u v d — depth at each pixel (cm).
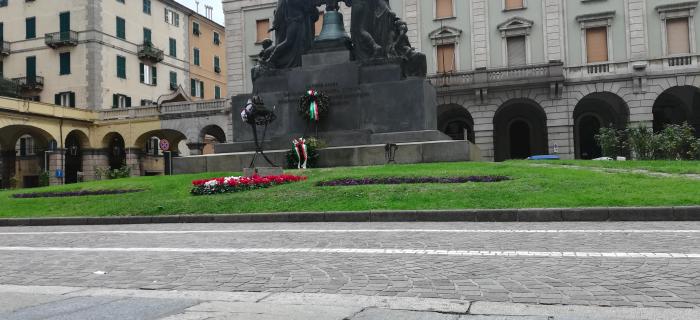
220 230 1066
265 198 1361
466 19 4169
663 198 1085
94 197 1670
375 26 2127
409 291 485
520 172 1503
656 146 2659
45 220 1424
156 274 603
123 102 4944
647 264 580
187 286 532
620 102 3875
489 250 704
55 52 4791
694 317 384
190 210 1344
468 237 837
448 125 4453
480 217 1090
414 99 1981
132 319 399
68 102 4722
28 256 793
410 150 1873
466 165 1692
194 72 5931
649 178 1373
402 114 1986
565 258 630
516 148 4309
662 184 1250
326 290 498
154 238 968
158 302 457
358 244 794
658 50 3766
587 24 3912
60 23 4781
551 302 434
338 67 2058
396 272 573
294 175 1645
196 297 478
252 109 1783
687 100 3953
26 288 542
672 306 415
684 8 3709
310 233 952
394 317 393
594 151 4197
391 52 2075
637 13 3809
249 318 396
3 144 4450
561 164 1912
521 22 4034
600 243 738
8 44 4925
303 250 747
